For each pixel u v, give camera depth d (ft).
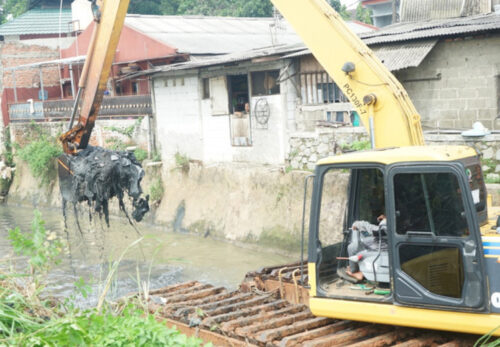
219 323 24.39
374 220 22.80
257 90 69.72
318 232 22.36
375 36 59.62
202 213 70.49
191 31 97.19
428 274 19.89
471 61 52.65
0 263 23.90
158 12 142.10
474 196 21.16
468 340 20.47
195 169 74.69
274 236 60.29
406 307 20.31
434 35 52.54
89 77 33.35
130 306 20.27
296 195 59.62
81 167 32.83
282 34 101.45
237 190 66.95
